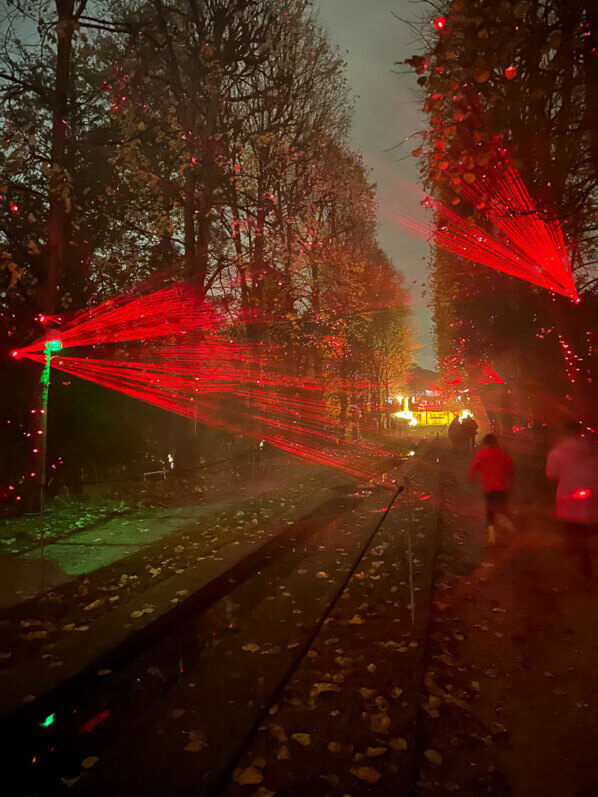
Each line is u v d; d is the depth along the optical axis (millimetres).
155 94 13008
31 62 10133
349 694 4324
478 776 3447
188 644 5309
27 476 9562
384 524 10578
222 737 3768
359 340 31141
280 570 7668
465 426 25422
